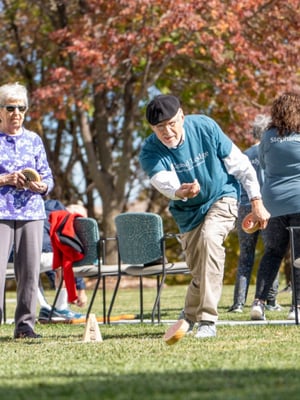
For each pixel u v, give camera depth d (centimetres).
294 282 1554
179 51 3756
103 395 760
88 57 3716
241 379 847
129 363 1003
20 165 1445
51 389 809
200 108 4406
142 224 1766
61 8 4147
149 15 3803
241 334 1343
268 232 1647
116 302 2733
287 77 4006
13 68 4553
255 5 3816
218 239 1277
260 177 1947
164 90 4297
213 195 1289
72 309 2400
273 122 1633
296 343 1187
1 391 808
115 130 4909
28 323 1464
